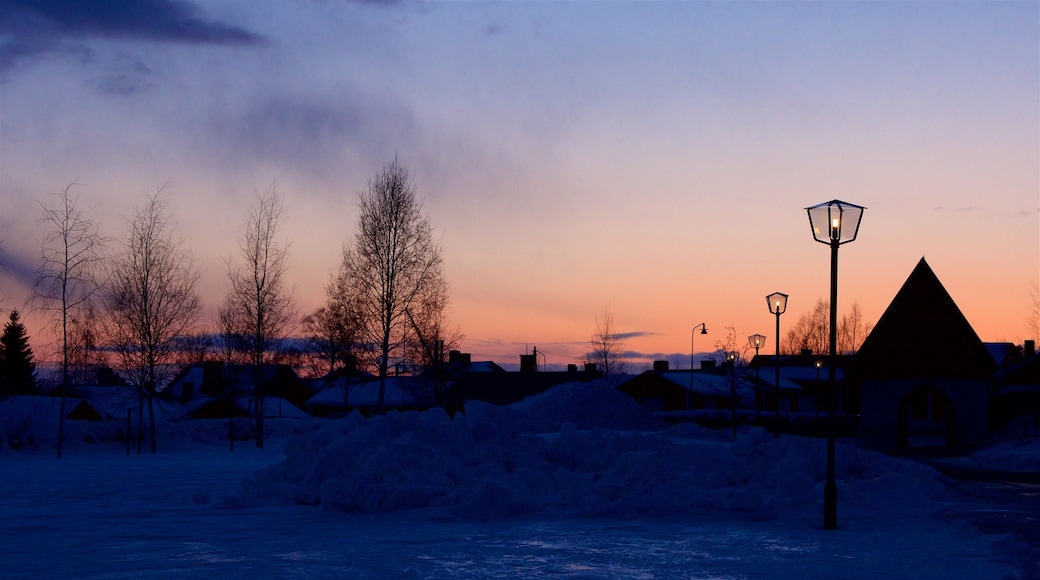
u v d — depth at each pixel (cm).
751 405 7981
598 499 1628
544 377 7381
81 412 5294
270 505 1738
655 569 1077
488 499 1570
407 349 5072
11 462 3403
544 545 1257
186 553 1185
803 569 1080
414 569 1070
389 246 4841
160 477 2519
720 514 1602
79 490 2103
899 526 1472
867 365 4828
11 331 7694
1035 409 4869
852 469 2086
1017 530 1476
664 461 1869
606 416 3909
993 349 8531
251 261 4806
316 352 7756
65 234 3925
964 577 1030
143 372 4416
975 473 2903
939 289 4738
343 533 1376
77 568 1077
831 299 1491
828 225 1485
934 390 4709
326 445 1947
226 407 6588
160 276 4544
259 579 1008
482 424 2006
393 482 1706
